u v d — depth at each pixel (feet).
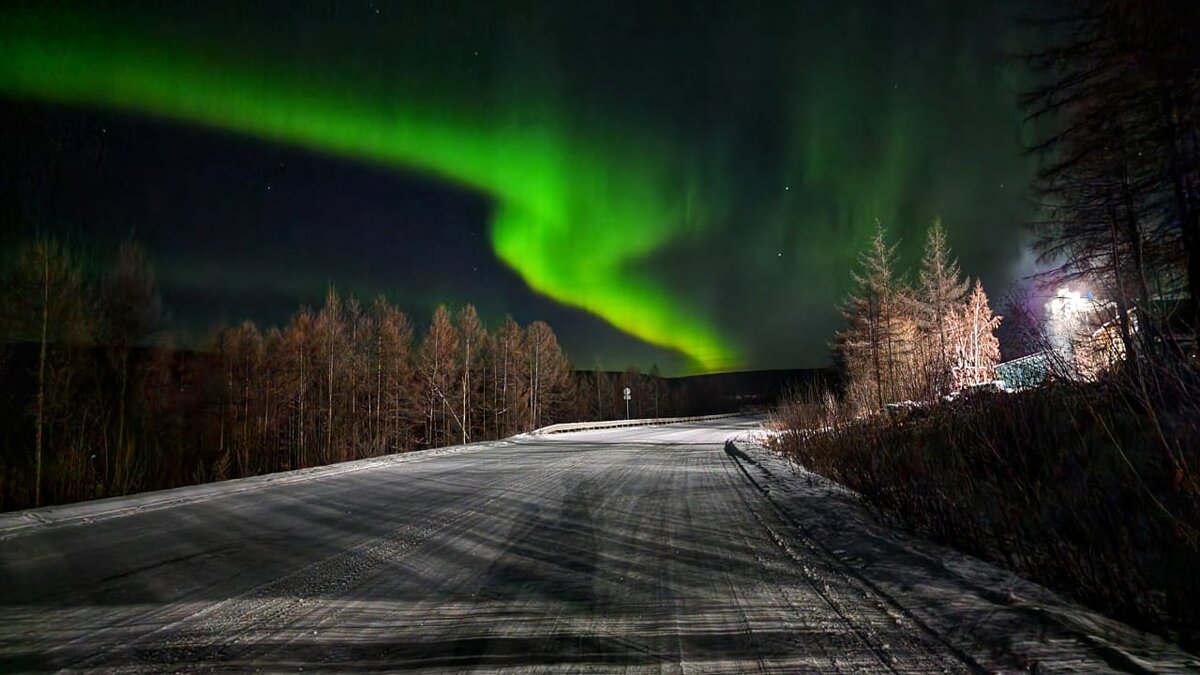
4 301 82.38
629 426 181.68
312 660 13.01
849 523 26.25
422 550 23.26
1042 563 17.31
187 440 130.00
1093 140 42.55
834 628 14.33
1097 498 18.74
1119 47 39.81
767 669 12.19
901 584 17.43
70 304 88.48
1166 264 39.34
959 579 17.39
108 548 24.35
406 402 168.45
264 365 155.22
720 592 17.44
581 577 19.21
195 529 28.22
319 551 23.40
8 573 20.59
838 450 41.01
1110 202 41.73
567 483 43.83
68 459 67.97
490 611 16.03
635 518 29.40
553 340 201.26
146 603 17.19
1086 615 13.85
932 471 26.12
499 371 182.09
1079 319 23.86
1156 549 15.97
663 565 20.54
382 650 13.51
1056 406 25.94
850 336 135.33
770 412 92.99
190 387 141.69
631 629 14.58
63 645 14.07
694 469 53.93
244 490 41.98
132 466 69.92
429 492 39.88
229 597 17.62
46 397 83.35
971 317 81.56
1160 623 13.21
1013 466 25.03
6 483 66.28
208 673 12.44
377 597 17.42
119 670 12.68
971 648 12.71
